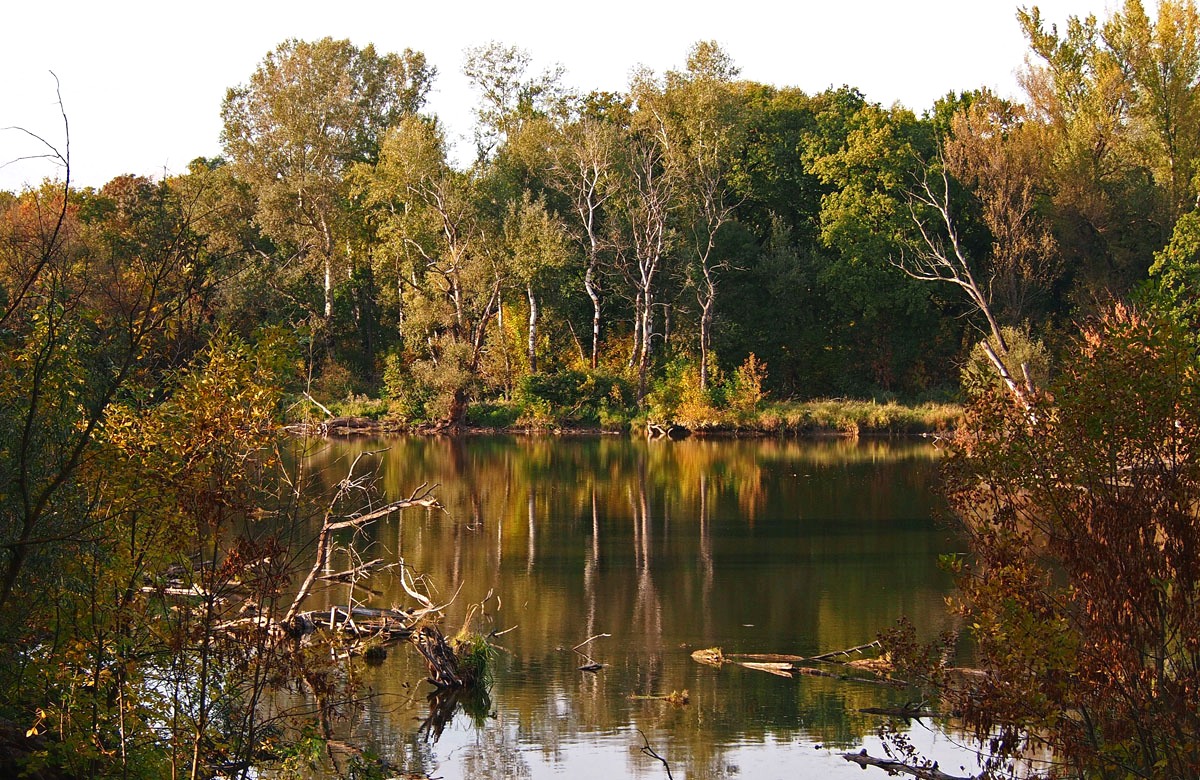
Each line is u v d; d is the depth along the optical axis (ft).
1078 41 171.32
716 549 78.13
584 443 160.56
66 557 26.05
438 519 91.45
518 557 75.31
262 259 174.29
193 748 26.73
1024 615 25.09
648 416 175.42
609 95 225.97
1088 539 25.35
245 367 25.49
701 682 47.32
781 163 203.62
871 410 174.19
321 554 49.21
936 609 59.72
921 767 36.88
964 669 44.42
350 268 201.05
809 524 88.63
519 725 41.86
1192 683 24.27
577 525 88.84
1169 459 25.36
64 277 26.14
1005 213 173.17
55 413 27.12
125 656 25.95
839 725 41.81
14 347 26.45
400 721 42.27
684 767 37.83
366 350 209.97
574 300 199.11
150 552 25.44
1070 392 26.11
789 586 65.98
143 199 103.55
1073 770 28.48
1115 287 161.27
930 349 194.08
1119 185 164.66
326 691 28.19
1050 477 26.30
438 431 174.19
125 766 25.25
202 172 142.82
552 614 59.47
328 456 138.92
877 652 51.24
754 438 168.25
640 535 84.07
